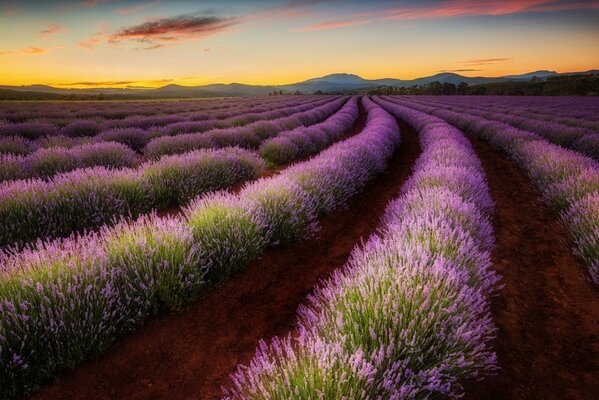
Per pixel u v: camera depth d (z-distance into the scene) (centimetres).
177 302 321
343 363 184
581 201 507
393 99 6300
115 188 541
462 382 245
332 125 1706
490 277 388
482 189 596
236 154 864
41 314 244
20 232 430
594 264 393
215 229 390
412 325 211
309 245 490
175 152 1009
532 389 245
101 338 266
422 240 345
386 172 1011
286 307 342
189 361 268
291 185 536
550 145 995
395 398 173
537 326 315
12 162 707
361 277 265
